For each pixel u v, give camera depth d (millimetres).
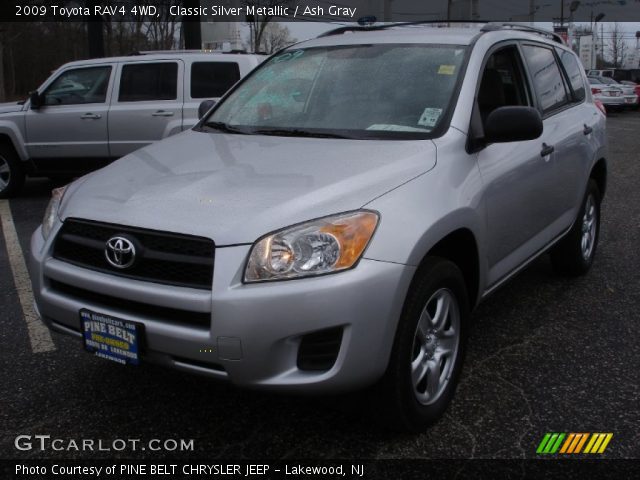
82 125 8625
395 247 2549
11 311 4516
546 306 4504
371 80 3611
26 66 41781
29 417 3092
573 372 3510
